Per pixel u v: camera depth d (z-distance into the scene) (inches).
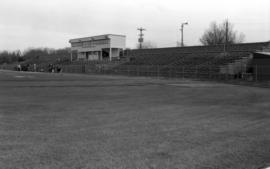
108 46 3265.3
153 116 445.4
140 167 221.0
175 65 2261.3
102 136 312.7
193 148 275.9
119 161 233.3
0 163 222.4
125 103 600.4
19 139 293.0
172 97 734.5
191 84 1301.7
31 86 1038.4
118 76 2130.9
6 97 676.7
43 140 291.1
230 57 1977.1
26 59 5017.2
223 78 1724.9
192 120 418.0
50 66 3191.4
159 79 1754.4
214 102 639.1
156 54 2847.0
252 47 2076.8
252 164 236.2
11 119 398.9
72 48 3848.4
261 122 410.0
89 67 2878.9
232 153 263.7
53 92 824.9
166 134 328.5
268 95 817.5
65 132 327.9
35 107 519.2
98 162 229.6
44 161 228.7
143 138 307.9
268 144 295.9
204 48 2465.6
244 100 685.3
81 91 871.7
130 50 3262.8
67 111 479.5
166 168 221.0
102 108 521.3
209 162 238.5
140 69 2385.6
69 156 242.2
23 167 214.8
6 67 4279.0
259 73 1614.2
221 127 373.1
